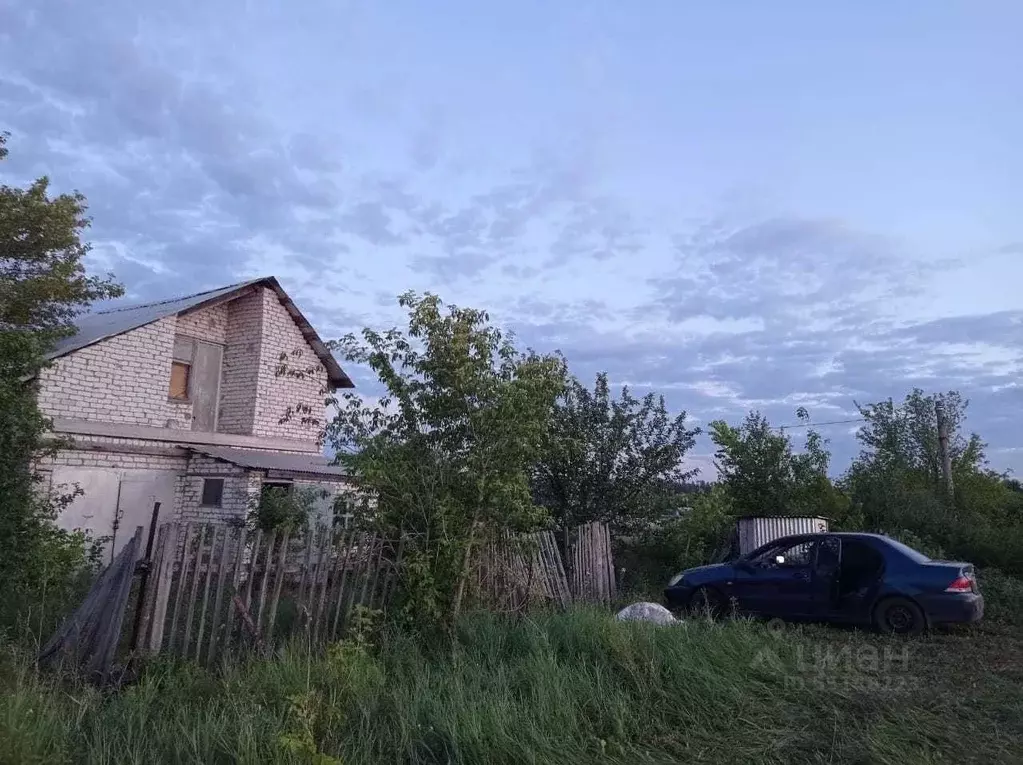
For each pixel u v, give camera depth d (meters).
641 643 7.20
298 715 5.20
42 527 9.31
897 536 16.09
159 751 4.85
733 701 6.36
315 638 7.14
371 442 8.16
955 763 5.31
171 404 15.88
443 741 5.26
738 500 17.27
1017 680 7.56
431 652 7.30
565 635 7.43
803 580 10.95
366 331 8.43
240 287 16.50
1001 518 18.70
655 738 5.67
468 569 8.26
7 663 6.02
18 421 9.16
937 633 10.43
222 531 6.91
